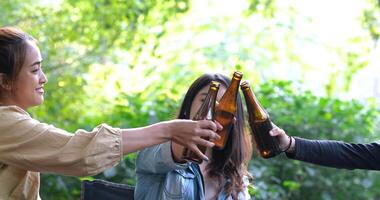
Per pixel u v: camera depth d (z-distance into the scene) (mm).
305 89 6047
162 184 2545
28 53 2225
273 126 2537
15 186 2199
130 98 5664
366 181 5410
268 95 5711
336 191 5414
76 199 5410
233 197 2775
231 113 2389
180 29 8945
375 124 6168
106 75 7297
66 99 6480
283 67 9773
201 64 8742
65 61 6691
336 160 2645
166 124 2102
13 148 2090
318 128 5566
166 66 7980
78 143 2066
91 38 6703
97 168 2049
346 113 5633
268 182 5273
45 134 2090
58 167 2072
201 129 2096
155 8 7148
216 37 9344
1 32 2221
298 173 5332
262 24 9445
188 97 2670
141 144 2078
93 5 6629
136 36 6926
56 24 6484
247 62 8922
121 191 2820
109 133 2066
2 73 2207
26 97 2240
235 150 2732
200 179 2615
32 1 6703
